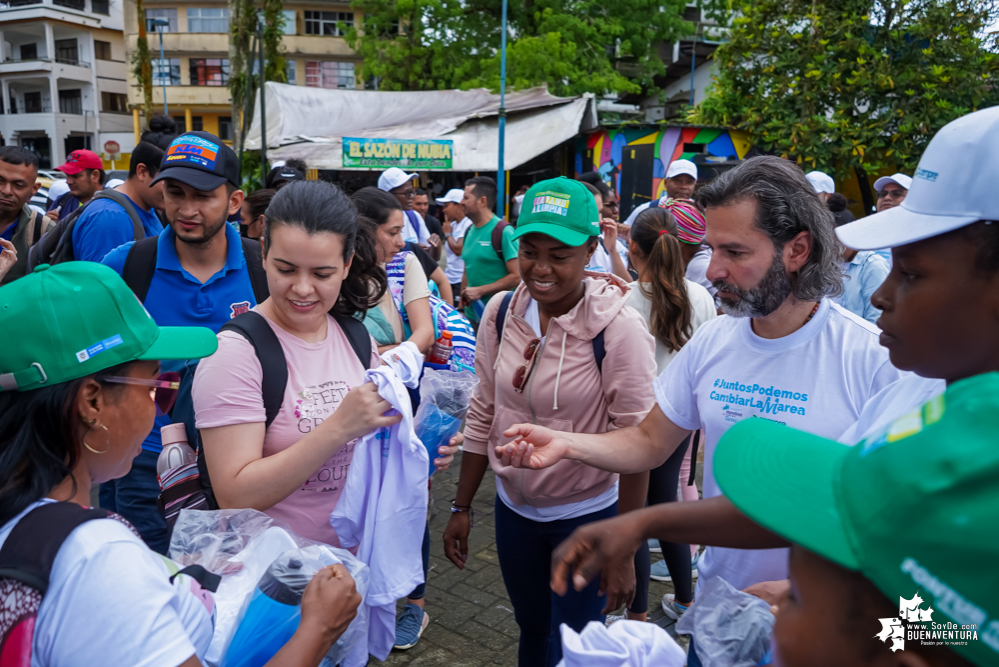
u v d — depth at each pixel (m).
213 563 1.49
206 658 1.28
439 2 18.72
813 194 1.56
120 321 1.15
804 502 0.70
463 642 2.95
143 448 2.54
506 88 15.98
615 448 1.81
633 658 1.08
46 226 4.67
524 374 2.10
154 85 34.50
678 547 2.87
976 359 0.99
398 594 1.76
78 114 40.12
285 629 1.31
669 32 19.83
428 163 12.96
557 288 2.03
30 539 0.98
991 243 0.93
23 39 39.75
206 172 2.50
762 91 11.55
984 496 0.55
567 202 1.95
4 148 4.42
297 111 14.41
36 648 0.94
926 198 0.98
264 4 14.72
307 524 1.83
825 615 0.66
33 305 1.08
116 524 1.05
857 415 1.55
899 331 1.03
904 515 0.59
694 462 2.60
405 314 3.38
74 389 1.09
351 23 33.62
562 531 2.12
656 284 3.05
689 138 12.74
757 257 1.56
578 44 18.12
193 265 2.70
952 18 10.66
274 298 1.78
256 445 1.69
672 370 1.85
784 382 1.62
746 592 1.41
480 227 5.82
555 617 2.16
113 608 0.95
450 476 4.64
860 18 10.80
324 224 1.71
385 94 15.38
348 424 1.65
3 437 1.08
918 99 10.71
